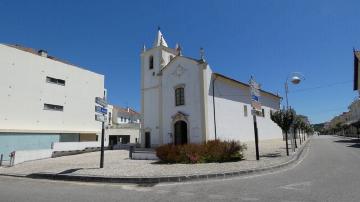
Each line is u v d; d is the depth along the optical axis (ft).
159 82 106.42
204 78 92.48
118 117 205.46
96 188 31.89
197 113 92.38
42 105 102.73
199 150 51.88
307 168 42.96
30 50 117.80
